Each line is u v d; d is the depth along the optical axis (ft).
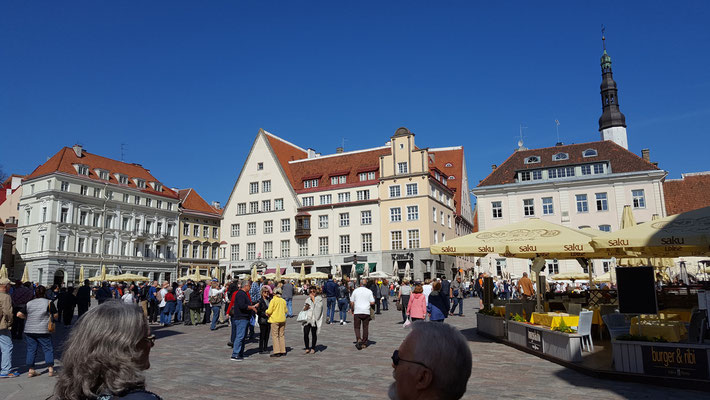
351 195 216.74
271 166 234.58
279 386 31.50
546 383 30.86
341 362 40.75
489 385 30.37
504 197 176.55
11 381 34.09
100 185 219.82
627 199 162.71
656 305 32.86
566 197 169.27
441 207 218.38
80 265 207.21
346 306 75.82
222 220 241.76
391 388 7.34
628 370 31.42
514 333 47.26
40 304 35.86
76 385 6.83
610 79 239.09
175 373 36.50
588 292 64.28
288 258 221.46
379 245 205.77
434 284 48.39
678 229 34.40
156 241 238.68
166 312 77.87
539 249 44.04
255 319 57.67
